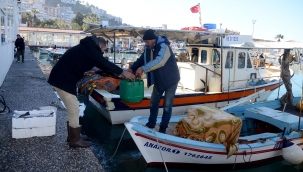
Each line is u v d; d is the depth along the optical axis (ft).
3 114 18.85
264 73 32.73
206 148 15.06
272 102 25.12
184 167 16.52
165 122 15.70
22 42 55.26
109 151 19.49
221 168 16.96
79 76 13.24
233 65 28.43
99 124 25.35
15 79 34.60
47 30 144.77
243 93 28.99
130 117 23.91
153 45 14.46
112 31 26.89
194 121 15.84
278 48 23.97
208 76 27.66
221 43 25.66
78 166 12.19
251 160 17.11
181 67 28.37
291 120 18.60
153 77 14.88
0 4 31.32
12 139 14.57
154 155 15.70
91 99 28.40
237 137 15.76
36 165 12.01
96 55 12.88
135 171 16.47
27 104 22.20
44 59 95.76
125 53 113.09
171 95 15.14
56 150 13.60
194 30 24.29
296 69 84.64
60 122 18.04
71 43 141.79
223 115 15.61
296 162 17.15
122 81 20.13
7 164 11.91
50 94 26.78
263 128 20.62
